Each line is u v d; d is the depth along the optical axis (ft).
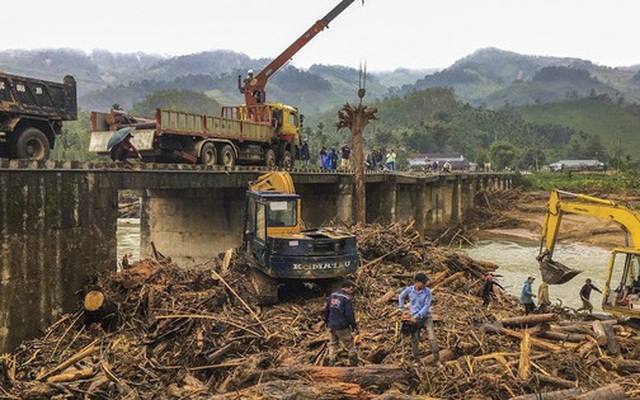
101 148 62.80
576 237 127.95
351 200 97.81
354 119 90.84
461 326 39.52
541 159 501.97
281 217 46.42
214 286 45.98
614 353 36.47
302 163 110.11
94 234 43.83
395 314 41.83
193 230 84.23
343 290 31.32
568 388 30.55
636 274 44.24
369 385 29.17
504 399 28.81
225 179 64.23
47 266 39.52
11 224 36.81
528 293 50.03
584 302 51.57
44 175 39.19
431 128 607.37
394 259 62.64
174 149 65.57
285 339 36.76
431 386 28.94
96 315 39.40
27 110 42.55
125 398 28.94
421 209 132.26
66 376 30.91
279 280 46.44
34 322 38.42
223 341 35.81
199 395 28.43
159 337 36.42
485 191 185.16
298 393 26.18
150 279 43.98
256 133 81.05
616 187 213.46
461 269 65.62
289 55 98.32
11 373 32.19
